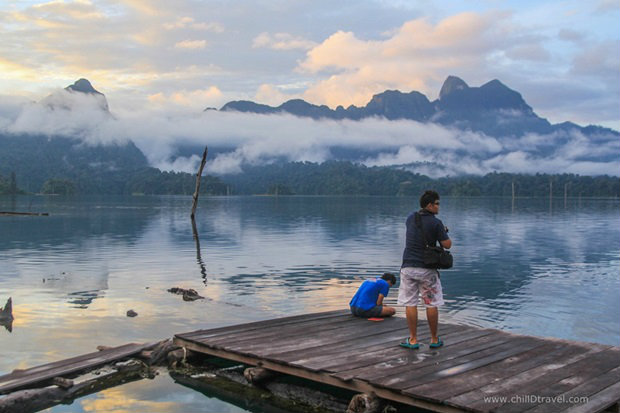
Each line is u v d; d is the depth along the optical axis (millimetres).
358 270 18375
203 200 157250
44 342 9438
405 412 6402
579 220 53938
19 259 20906
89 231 35719
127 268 18625
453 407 5641
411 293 7602
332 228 40438
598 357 7316
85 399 6988
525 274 17859
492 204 125125
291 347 7875
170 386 7516
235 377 7914
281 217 57875
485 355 7395
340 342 8148
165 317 11398
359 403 6293
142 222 46531
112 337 9812
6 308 11242
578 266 19906
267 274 17484
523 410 5473
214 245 26938
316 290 14742
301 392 7258
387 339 8328
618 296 14055
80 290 14336
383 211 77062
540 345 7922
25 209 75688
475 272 18328
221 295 13938
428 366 6895
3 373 7852
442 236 7371
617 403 5852
